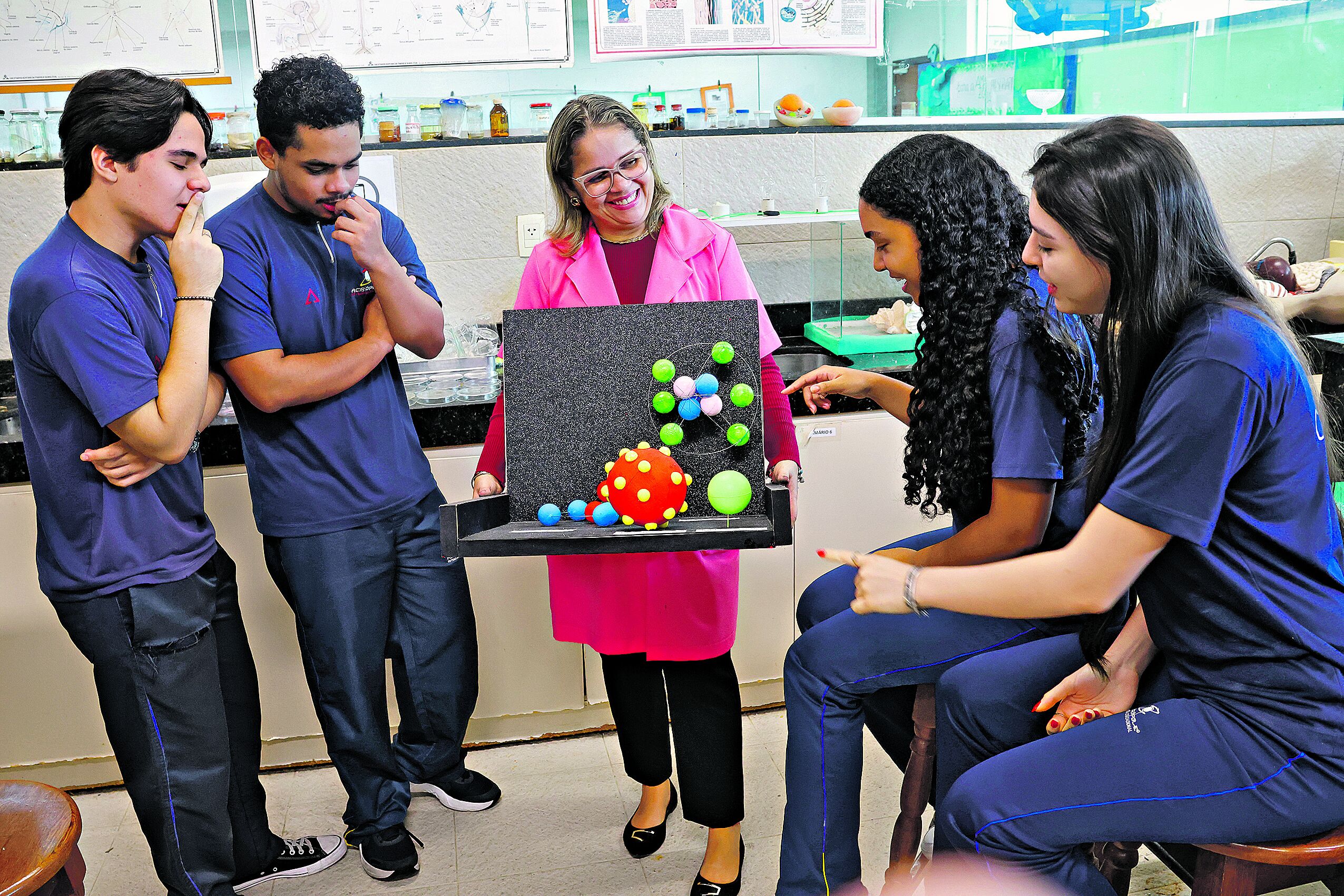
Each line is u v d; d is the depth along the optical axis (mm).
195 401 1476
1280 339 1078
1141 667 1338
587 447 1546
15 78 2482
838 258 2795
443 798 2162
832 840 1570
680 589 1679
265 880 1939
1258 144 3027
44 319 1386
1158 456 1074
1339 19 3039
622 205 1614
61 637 2123
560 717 2408
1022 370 1285
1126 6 2904
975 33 2873
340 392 1718
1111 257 1107
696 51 2732
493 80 2729
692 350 1526
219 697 1654
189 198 1457
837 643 1520
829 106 2787
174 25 2525
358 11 2570
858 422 2330
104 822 2139
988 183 1339
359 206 1624
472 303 2725
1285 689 1104
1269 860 1127
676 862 1964
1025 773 1205
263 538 2076
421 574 1920
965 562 1360
